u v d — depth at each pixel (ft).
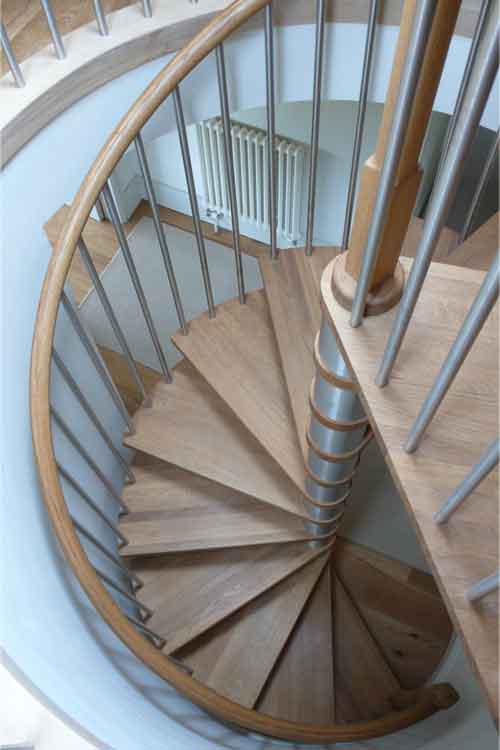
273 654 7.97
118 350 11.78
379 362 3.44
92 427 7.70
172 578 8.13
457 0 2.12
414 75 2.20
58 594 5.12
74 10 5.89
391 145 2.49
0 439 4.74
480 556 2.95
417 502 3.09
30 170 5.08
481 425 3.21
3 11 5.90
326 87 6.30
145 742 4.98
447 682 7.23
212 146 10.73
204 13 5.49
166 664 5.87
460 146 2.05
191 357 7.63
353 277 3.54
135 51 5.40
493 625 2.82
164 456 7.60
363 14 5.57
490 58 1.78
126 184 12.58
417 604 9.45
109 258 12.71
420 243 2.51
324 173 10.57
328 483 6.42
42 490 4.84
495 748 5.02
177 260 12.73
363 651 8.96
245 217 12.19
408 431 3.24
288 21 5.70
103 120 5.58
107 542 7.55
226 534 7.77
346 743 7.17
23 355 5.29
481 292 2.18
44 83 4.97
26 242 5.21
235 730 7.47
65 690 4.22
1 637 3.76
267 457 7.58
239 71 6.09
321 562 8.62
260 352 7.63
